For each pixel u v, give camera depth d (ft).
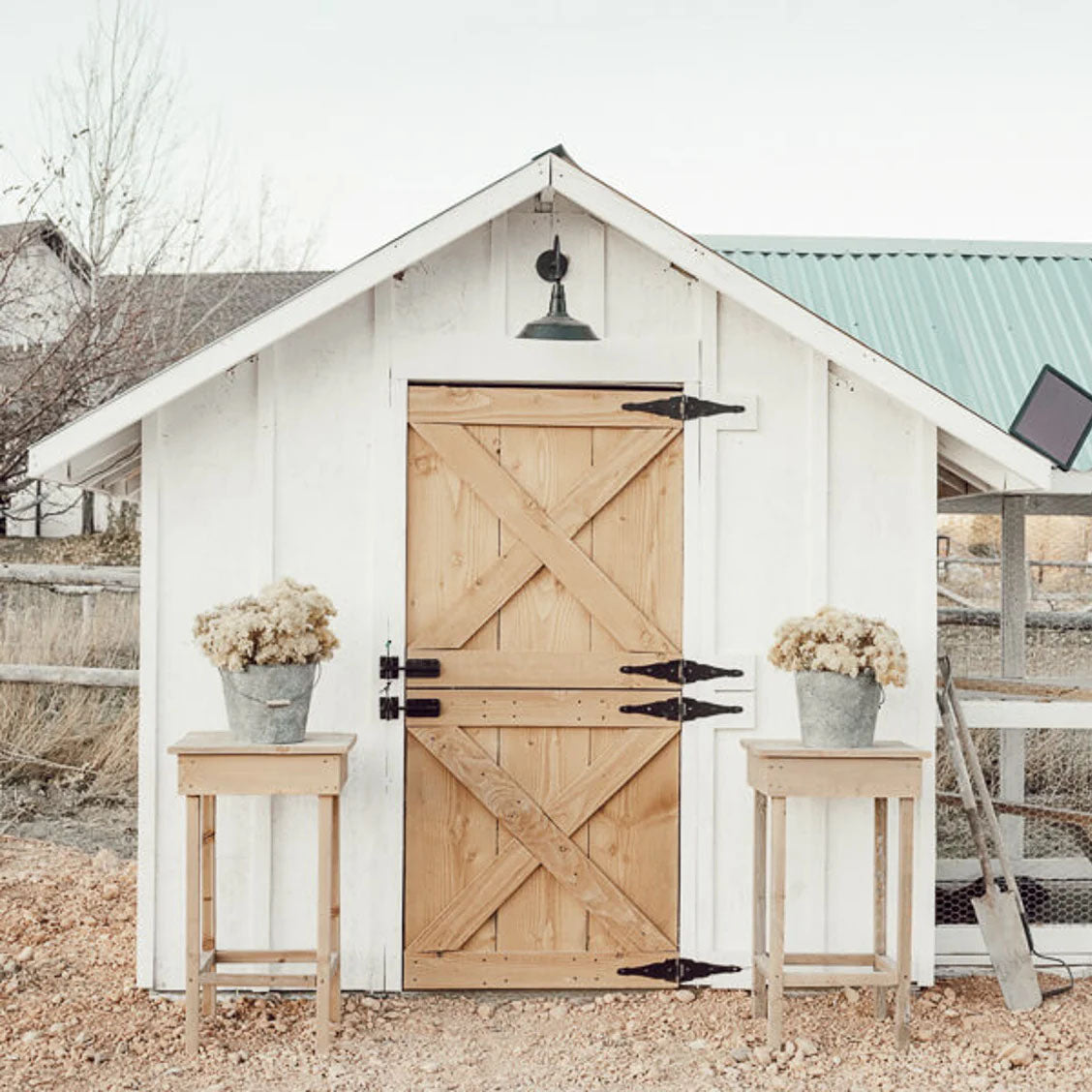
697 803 19.16
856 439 19.48
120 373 43.45
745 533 19.35
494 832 19.11
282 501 19.02
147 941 18.83
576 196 18.12
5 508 46.09
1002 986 18.98
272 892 18.86
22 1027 17.66
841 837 19.36
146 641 18.81
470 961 18.99
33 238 45.39
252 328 17.98
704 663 19.24
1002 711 20.45
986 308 27.91
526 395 19.20
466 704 19.06
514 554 19.13
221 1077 16.12
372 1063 16.60
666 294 19.35
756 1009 18.31
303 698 17.38
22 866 25.53
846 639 17.35
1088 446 21.61
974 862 23.41
